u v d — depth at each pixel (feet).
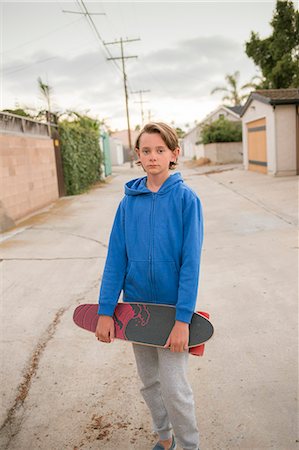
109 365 9.11
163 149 5.17
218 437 6.63
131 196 5.49
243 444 6.45
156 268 5.24
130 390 8.10
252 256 17.26
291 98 45.06
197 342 4.93
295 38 73.51
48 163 38.29
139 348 5.66
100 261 17.67
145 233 5.27
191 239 5.05
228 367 8.74
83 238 22.36
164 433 6.07
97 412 7.47
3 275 16.06
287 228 21.90
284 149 46.39
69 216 30.40
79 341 10.34
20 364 9.32
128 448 6.52
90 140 55.67
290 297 12.42
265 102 47.03
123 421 7.18
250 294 12.92
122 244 5.55
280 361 8.87
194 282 4.97
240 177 50.98
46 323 11.51
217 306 12.14
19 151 30.17
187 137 157.28
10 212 27.37
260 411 7.23
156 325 5.21
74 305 12.78
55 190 40.65
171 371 5.18
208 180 52.24
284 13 72.33
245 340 9.92
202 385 8.12
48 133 39.29
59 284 14.82
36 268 16.88
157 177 5.34
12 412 7.61
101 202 37.78
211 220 25.90
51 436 6.91
